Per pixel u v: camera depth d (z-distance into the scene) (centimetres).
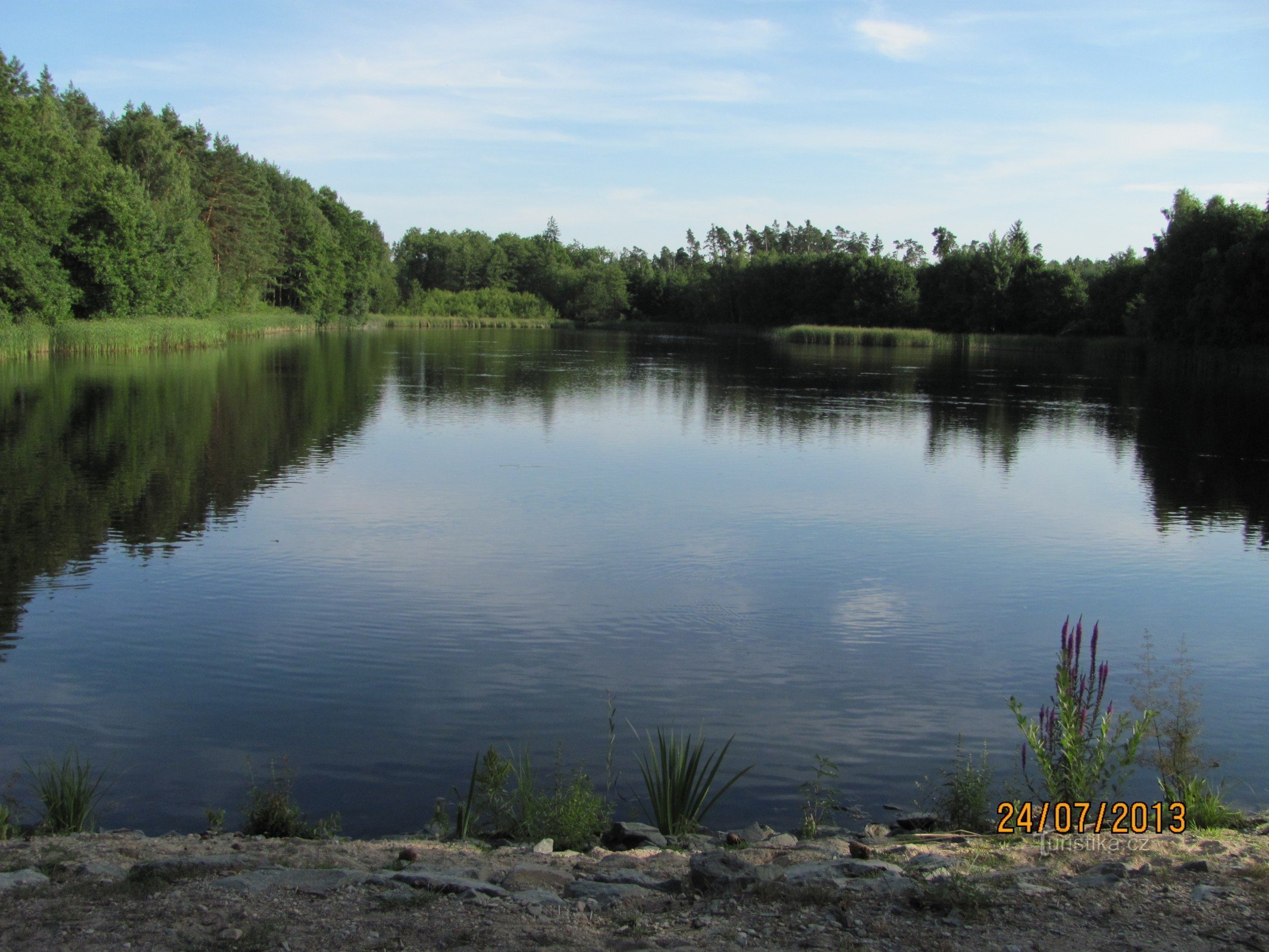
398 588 1445
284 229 10094
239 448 2688
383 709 1008
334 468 2436
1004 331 10812
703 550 1705
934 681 1122
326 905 509
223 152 8388
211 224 8406
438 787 831
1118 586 1541
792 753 921
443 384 4762
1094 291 9550
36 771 840
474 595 1417
